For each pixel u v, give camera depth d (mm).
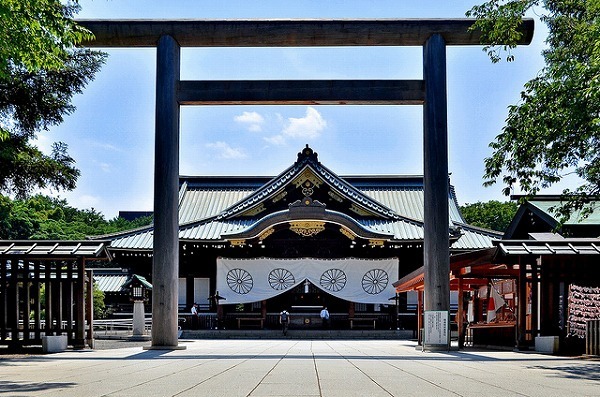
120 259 39812
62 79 21375
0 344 17531
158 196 18031
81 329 18047
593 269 16984
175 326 18156
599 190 14906
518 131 13609
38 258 17734
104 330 35531
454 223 43031
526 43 18266
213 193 47625
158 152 18109
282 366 12445
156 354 16234
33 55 10672
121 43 18547
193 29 18328
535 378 10156
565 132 12781
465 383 9344
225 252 38594
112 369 11719
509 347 19000
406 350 19359
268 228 36656
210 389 8422
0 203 24047
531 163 13844
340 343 26703
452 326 37156
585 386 9039
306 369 11703
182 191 47188
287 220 36625
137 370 11500
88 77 21891
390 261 38031
